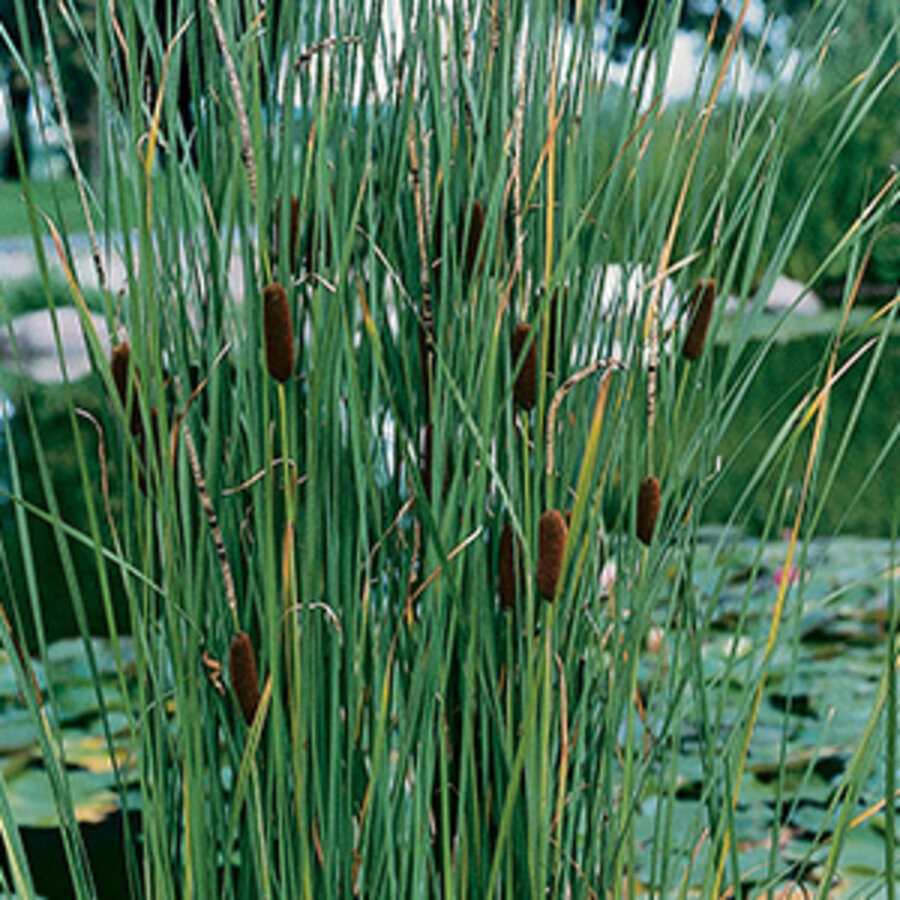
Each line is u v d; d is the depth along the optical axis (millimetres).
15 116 1154
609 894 1401
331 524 1266
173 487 1252
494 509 1334
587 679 1348
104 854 2293
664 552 1366
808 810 2393
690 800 2340
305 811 1271
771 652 1343
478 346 1264
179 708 1234
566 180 1275
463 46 1259
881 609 3559
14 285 8164
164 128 1262
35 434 1218
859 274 1322
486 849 1343
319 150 1216
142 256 1180
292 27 1233
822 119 8914
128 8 1171
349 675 1274
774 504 1347
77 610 1261
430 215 1276
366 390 1315
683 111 1329
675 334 1322
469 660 1263
